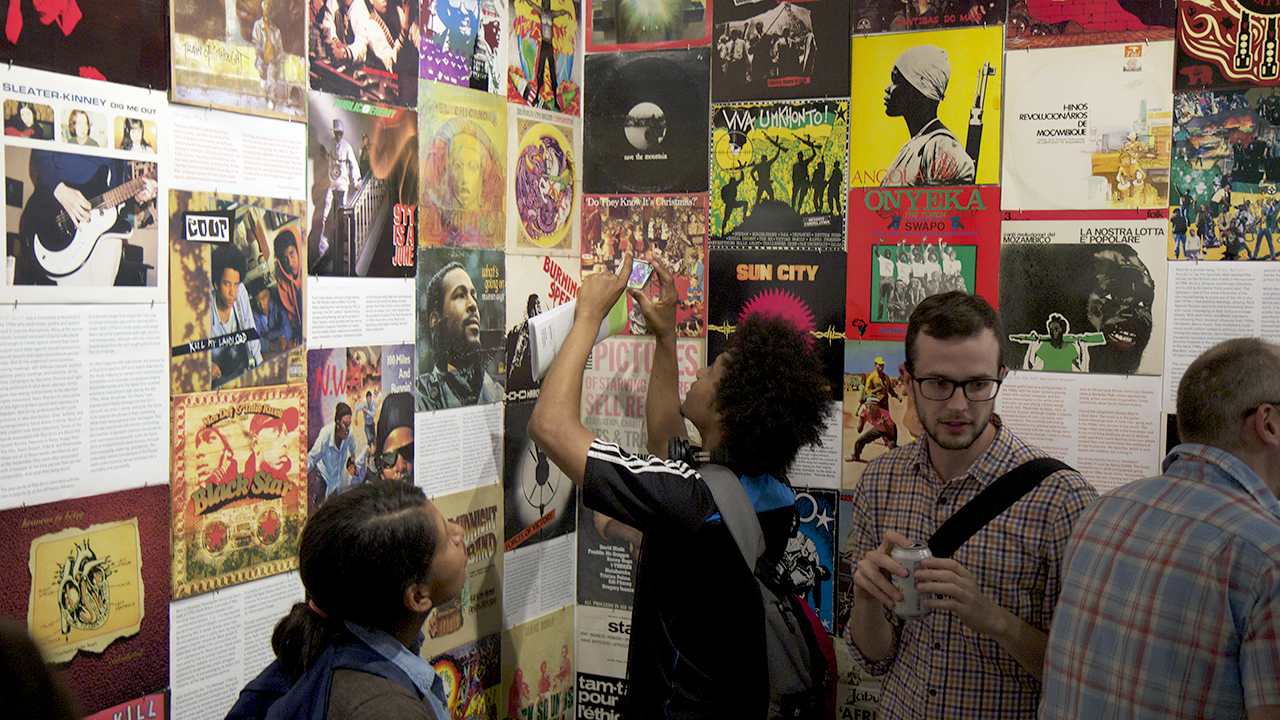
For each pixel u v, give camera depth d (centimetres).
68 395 160
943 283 263
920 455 185
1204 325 238
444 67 244
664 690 170
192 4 178
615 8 296
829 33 271
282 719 117
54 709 68
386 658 126
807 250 278
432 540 132
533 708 288
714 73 286
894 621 182
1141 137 241
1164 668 131
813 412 182
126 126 167
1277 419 135
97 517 165
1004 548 167
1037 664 156
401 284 232
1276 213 229
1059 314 252
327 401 212
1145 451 245
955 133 259
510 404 274
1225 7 231
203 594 185
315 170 206
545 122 285
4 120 149
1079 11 245
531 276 282
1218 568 127
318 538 126
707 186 289
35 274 154
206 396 184
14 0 150
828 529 276
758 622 167
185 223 179
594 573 304
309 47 204
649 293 291
